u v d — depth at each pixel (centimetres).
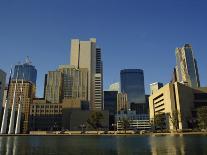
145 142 6384
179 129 18938
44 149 4391
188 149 3916
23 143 6556
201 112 17725
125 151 3853
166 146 4672
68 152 3775
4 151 3978
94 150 4116
